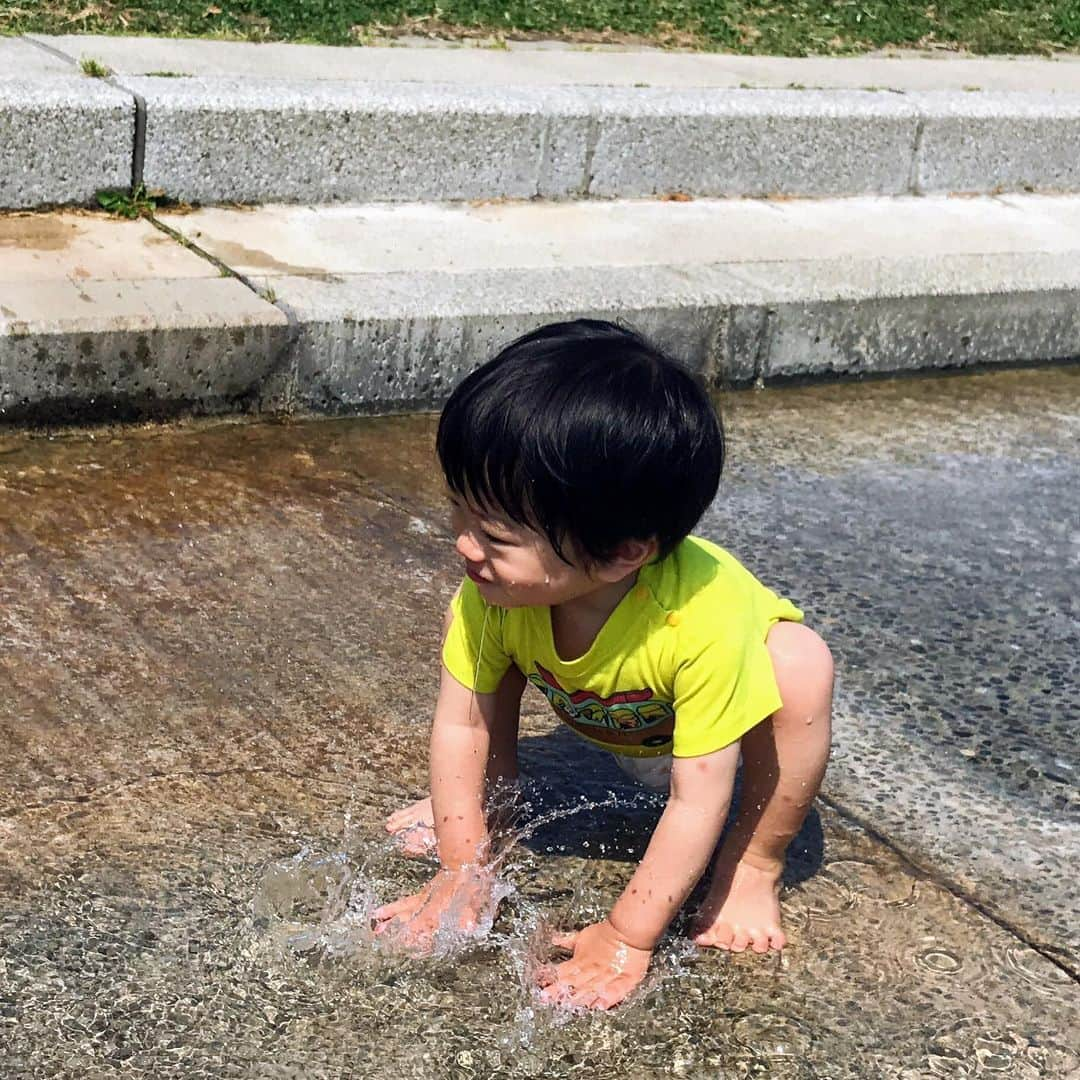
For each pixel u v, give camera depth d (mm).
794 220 2975
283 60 3035
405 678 1586
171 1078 1051
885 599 1868
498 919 1231
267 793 1373
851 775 1479
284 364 2191
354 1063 1076
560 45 3520
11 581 1691
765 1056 1110
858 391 2600
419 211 2762
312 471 2064
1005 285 2717
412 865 1292
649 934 1160
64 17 3109
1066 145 3365
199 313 2131
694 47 3666
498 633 1186
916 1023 1155
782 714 1179
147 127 2535
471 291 2354
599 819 1371
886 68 3684
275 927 1202
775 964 1202
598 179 2939
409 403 2299
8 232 2383
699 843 1143
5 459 1989
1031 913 1297
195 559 1791
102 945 1168
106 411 2104
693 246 2730
